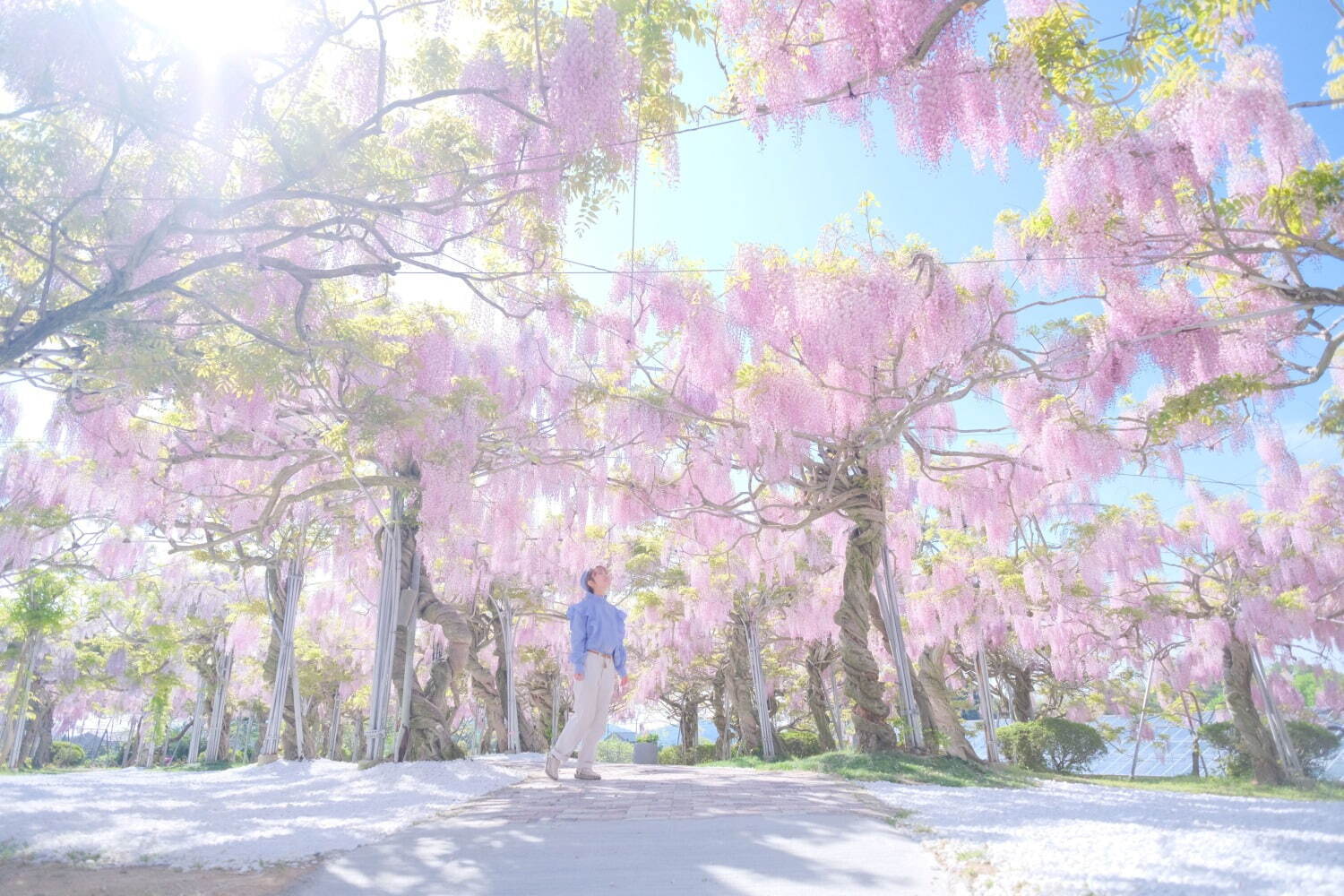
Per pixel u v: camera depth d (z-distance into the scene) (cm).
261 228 465
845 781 613
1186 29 469
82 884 241
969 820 343
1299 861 220
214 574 1734
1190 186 592
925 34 430
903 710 848
